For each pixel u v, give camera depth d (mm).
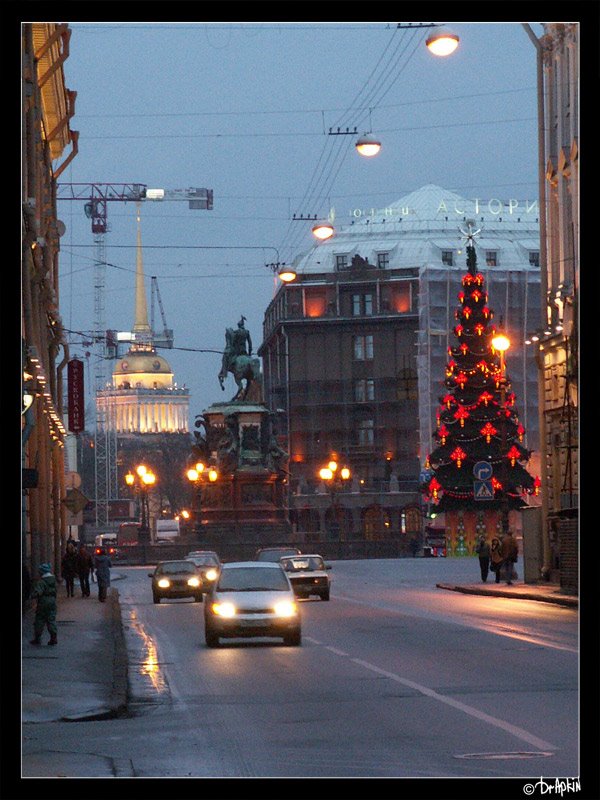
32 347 96625
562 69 138000
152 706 47625
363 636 78500
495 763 31391
